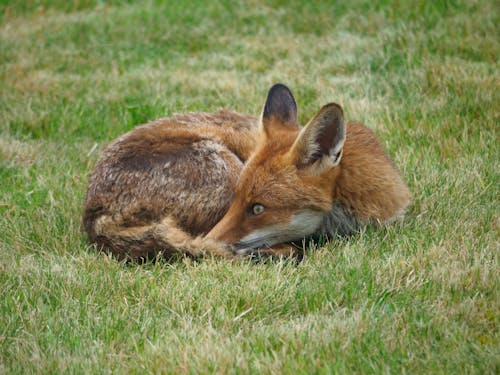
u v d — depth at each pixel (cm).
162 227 1001
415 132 1348
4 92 1775
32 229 1116
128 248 1008
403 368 689
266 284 882
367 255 949
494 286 831
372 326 771
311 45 1972
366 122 1410
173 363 733
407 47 1741
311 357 717
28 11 2619
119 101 1683
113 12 2480
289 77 1723
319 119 933
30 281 937
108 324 823
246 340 768
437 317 779
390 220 1027
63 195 1230
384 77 1627
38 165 1369
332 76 1722
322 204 969
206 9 2367
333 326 773
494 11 1844
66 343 796
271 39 2070
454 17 1884
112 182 1053
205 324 823
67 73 1955
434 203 1099
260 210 962
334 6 2206
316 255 973
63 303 877
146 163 1055
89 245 1070
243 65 1888
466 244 941
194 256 980
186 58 2011
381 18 2017
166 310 863
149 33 2230
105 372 730
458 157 1245
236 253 964
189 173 1054
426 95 1512
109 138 1513
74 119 1586
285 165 961
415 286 859
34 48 2172
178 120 1175
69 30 2305
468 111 1398
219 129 1143
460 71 1537
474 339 740
